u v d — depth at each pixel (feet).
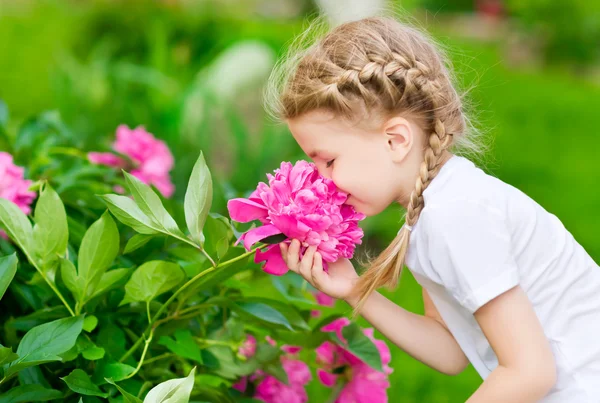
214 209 12.23
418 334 7.23
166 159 10.78
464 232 6.20
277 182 6.15
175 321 6.78
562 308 6.65
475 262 6.17
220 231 6.50
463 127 6.87
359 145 6.42
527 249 6.58
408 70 6.44
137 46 24.82
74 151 9.31
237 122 17.39
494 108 32.42
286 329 7.20
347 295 6.62
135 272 6.21
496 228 6.29
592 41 45.68
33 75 27.53
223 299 6.72
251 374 8.09
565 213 21.48
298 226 6.02
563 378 6.49
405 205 6.81
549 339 6.57
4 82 26.91
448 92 6.70
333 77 6.38
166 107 18.69
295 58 6.95
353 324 7.69
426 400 12.42
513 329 6.16
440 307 6.91
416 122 6.52
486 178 6.62
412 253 6.59
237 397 7.67
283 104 6.64
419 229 6.42
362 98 6.33
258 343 7.49
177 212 7.73
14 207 6.30
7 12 32.42
